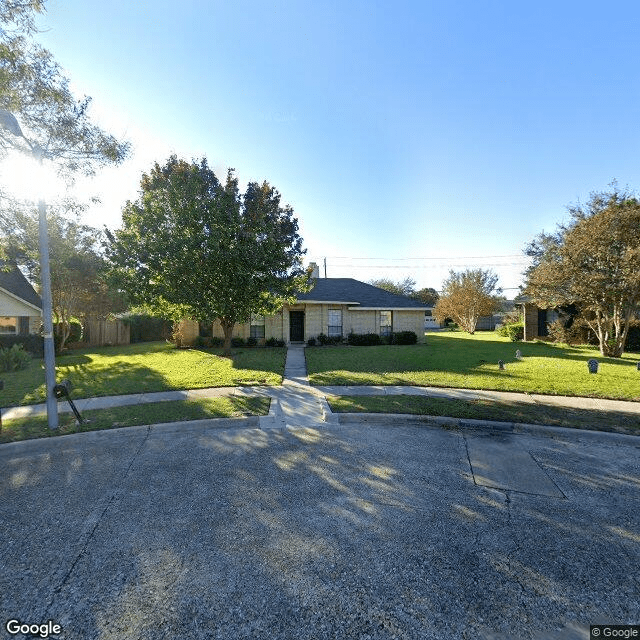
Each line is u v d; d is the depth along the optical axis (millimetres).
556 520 3449
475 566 2799
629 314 14859
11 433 5824
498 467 4652
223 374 10969
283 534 3219
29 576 2707
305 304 19828
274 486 4133
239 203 17609
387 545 3057
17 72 7723
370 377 10227
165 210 13656
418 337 21406
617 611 2379
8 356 12625
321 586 2590
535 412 6781
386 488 4086
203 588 2578
